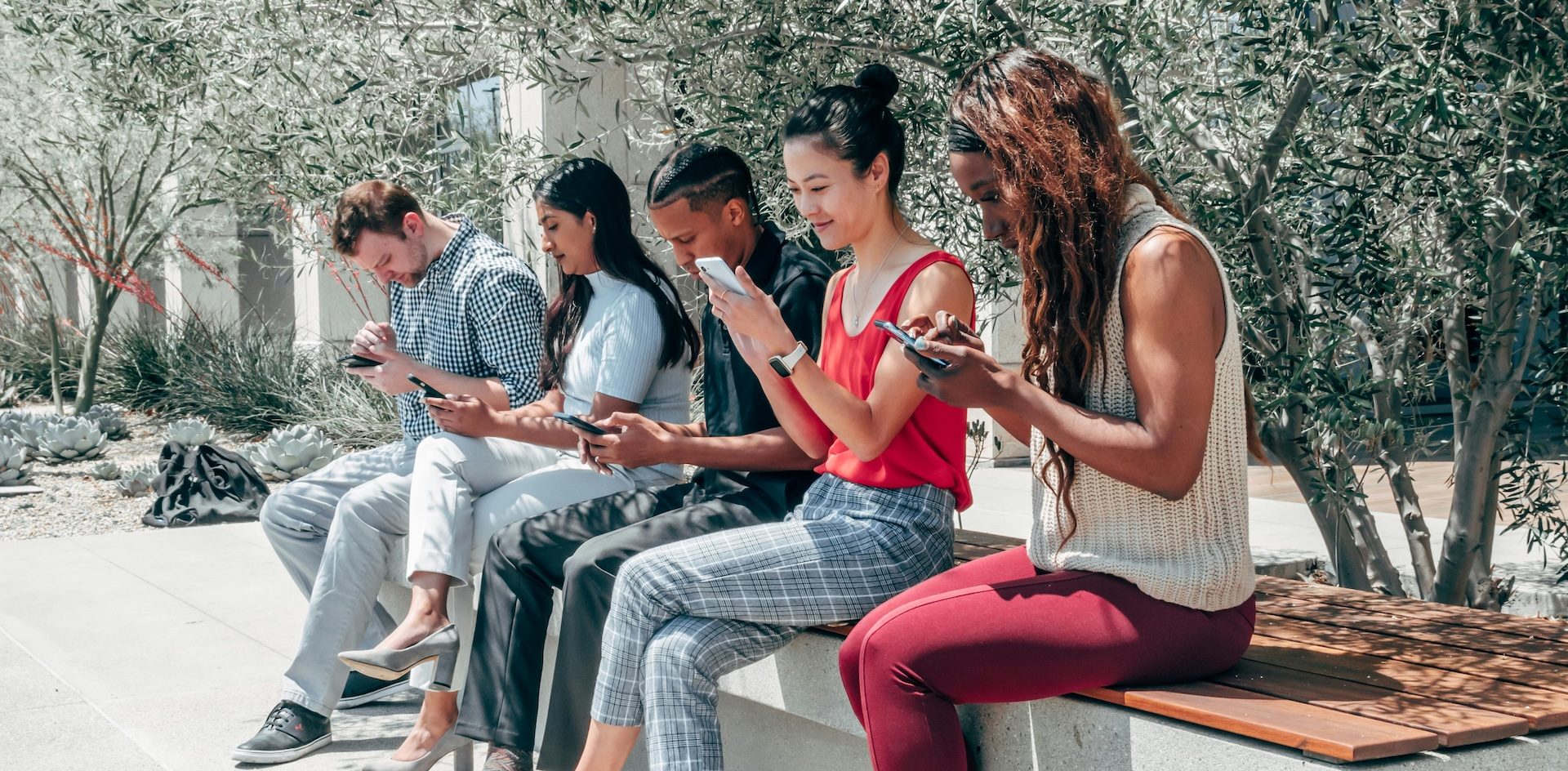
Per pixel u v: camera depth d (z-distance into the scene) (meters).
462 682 3.46
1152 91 3.35
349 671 3.41
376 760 3.04
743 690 2.59
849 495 2.46
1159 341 1.85
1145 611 1.97
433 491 3.12
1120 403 1.96
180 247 12.22
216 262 13.08
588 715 2.64
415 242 3.66
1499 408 3.36
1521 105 2.50
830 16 3.38
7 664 4.36
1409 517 3.76
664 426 3.01
